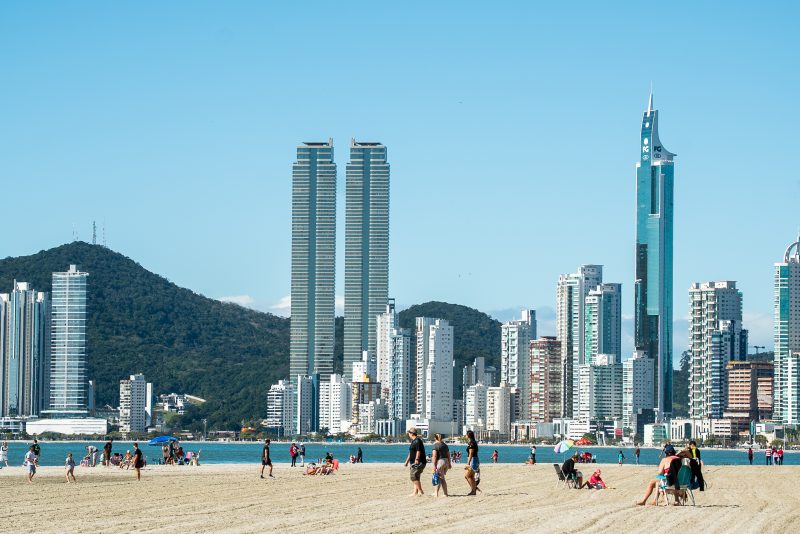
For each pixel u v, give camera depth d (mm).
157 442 148000
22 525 55562
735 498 78750
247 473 115250
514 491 83125
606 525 57844
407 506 66812
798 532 57312
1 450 135125
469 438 76438
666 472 69688
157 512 62938
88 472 116188
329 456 116625
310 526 55281
